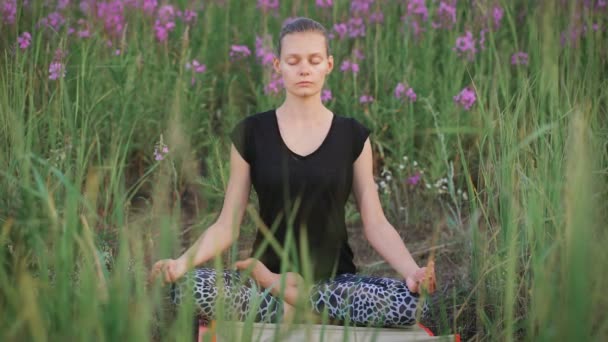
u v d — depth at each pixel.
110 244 3.16
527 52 4.47
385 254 2.86
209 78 4.96
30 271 2.43
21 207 2.66
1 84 3.70
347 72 4.59
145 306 1.92
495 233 2.87
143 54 4.59
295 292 2.71
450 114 4.38
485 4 4.73
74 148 3.70
